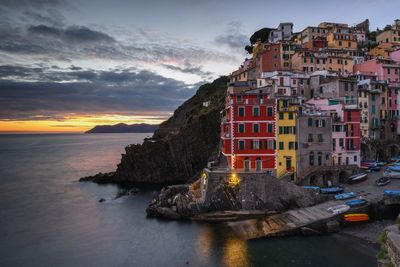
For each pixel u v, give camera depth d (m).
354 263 46.75
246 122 76.19
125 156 126.06
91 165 183.62
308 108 80.12
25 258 53.78
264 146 76.19
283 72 103.50
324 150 77.38
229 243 55.47
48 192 104.69
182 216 70.19
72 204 87.94
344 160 79.38
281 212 67.44
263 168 76.00
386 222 60.09
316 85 99.25
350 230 58.00
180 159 123.19
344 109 80.25
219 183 70.69
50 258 53.59
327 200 67.94
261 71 120.56
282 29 164.38
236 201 69.44
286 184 69.25
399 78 111.31
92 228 67.19
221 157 90.25
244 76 128.38
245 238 56.91
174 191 80.62
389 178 74.50
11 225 70.19
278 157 76.12
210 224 65.44
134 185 116.38
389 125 99.56
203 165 121.12
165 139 131.62
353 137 80.69
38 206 86.12
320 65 117.12
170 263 49.84
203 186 74.69
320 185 74.88
